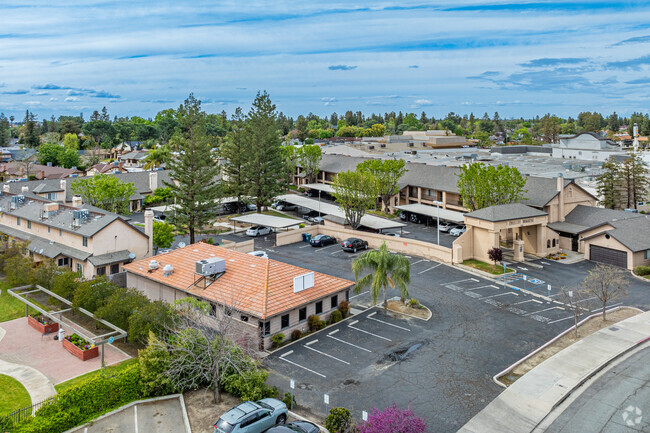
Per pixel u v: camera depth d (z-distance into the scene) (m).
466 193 74.12
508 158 119.12
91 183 81.88
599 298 44.47
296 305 41.22
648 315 44.50
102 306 41.62
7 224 68.81
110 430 28.69
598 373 34.69
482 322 43.84
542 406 30.67
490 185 70.06
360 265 45.97
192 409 30.91
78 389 30.00
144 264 51.75
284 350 39.06
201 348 33.19
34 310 47.56
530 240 66.62
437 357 37.44
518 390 32.50
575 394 32.12
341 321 44.53
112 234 55.62
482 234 62.16
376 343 39.97
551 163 108.31
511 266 60.81
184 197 72.25
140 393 32.22
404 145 151.12
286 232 73.81
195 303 38.81
